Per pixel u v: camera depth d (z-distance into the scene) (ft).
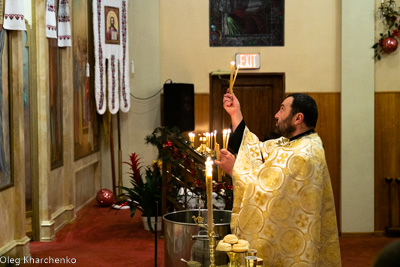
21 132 19.58
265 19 31.91
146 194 24.94
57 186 25.71
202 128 32.19
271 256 10.13
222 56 32.12
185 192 22.30
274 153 10.50
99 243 22.99
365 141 29.45
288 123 10.80
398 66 29.60
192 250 10.07
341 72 29.78
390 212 29.55
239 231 10.32
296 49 31.76
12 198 19.29
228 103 11.25
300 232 10.07
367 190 29.35
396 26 29.40
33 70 23.11
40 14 23.11
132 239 23.77
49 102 23.97
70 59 26.71
